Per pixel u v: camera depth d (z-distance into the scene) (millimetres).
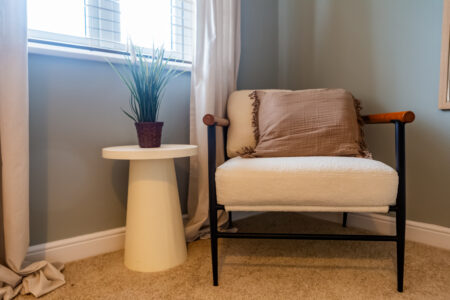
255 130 1346
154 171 1120
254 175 953
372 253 1266
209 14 1427
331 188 926
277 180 942
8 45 942
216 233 1011
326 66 1724
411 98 1387
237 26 1620
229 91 1588
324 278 1066
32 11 1170
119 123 1322
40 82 1118
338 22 1651
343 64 1643
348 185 919
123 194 1358
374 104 1525
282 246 1354
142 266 1129
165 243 1143
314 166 955
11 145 956
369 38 1524
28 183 1021
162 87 1325
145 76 1169
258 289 1000
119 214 1352
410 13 1370
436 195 1334
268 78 1933
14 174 966
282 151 1194
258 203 964
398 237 952
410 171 1406
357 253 1267
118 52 1337
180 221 1208
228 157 1446
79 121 1215
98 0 1315
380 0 1472
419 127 1368
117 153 1020
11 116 951
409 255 1240
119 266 1176
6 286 971
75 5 1264
